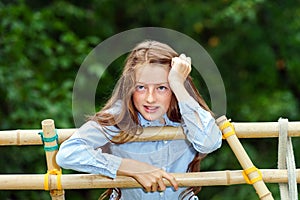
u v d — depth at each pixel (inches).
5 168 316.2
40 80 319.6
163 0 404.8
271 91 403.2
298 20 404.8
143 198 154.3
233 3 379.9
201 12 396.8
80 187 149.4
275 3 403.5
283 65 408.2
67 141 144.5
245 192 339.0
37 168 319.9
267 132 153.3
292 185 151.4
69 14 371.6
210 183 149.7
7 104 315.9
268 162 368.5
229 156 350.9
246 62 408.8
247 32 402.0
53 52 347.3
